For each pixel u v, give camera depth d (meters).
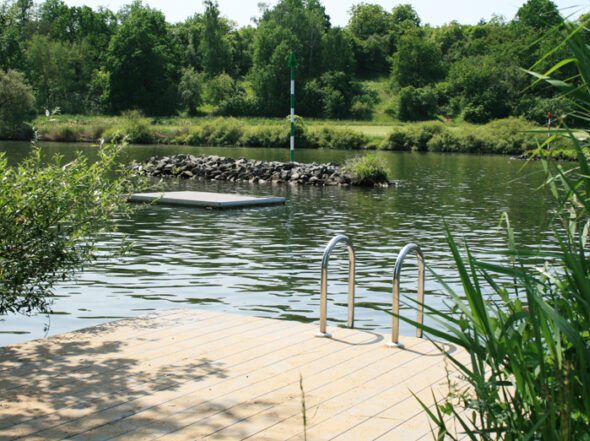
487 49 117.31
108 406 3.95
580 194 2.08
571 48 1.93
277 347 5.25
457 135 61.75
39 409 3.88
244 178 28.16
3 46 92.38
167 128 69.00
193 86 99.44
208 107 106.44
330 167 28.19
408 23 152.50
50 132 59.81
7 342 6.41
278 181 27.62
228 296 8.45
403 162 44.06
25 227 5.94
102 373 4.55
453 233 13.91
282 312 7.71
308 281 9.36
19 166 6.19
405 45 117.94
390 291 8.84
